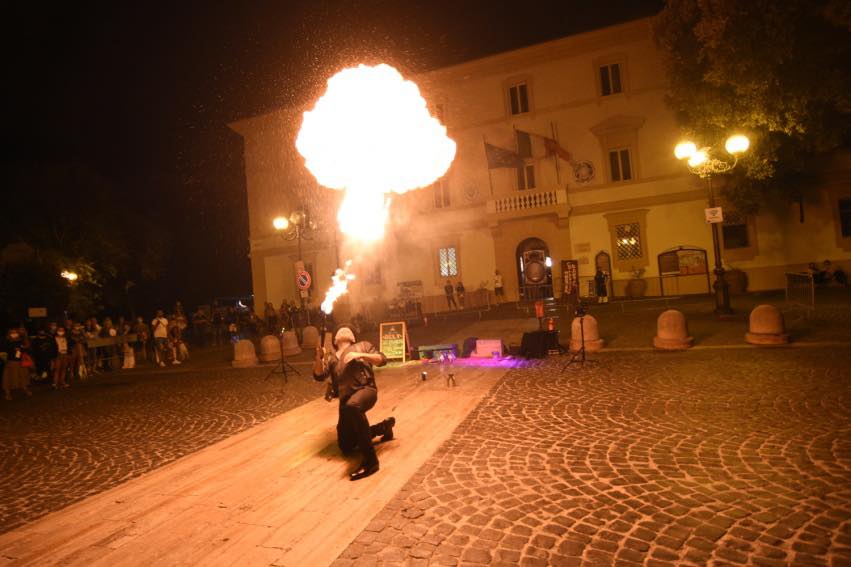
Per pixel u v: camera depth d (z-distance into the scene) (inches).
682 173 927.0
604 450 207.8
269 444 262.5
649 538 138.2
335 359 225.5
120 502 199.5
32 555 160.4
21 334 538.3
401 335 491.5
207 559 147.6
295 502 182.7
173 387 491.5
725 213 906.1
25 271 909.2
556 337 454.3
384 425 240.8
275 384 448.8
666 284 935.7
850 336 405.7
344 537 152.9
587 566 127.0
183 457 254.1
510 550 137.4
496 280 1004.6
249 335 1063.0
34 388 588.7
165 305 1514.5
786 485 164.4
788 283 564.4
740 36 528.7
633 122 947.3
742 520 144.5
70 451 289.1
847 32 512.7
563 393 309.9
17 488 232.2
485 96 1042.1
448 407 299.0
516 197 1007.6
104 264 1096.8
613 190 968.3
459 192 1064.2
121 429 331.9
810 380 290.8
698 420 237.0
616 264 970.1
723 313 567.5
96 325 725.9
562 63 992.2
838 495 155.0
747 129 676.1
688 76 717.3
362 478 198.2
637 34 941.8
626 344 469.4
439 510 165.2
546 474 187.6
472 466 201.5
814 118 593.9
